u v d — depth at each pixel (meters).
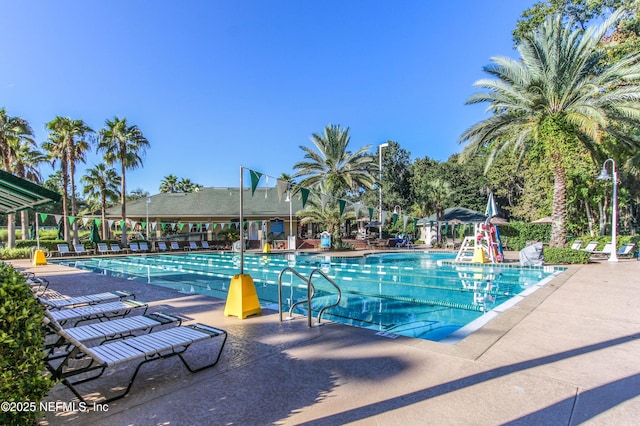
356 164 26.73
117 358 3.00
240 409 2.77
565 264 13.37
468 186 42.69
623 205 25.95
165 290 8.45
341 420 2.58
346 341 4.40
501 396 2.90
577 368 3.46
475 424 2.50
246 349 4.14
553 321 5.16
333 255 20.91
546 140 14.30
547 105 14.45
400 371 3.44
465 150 15.86
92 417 2.68
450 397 2.89
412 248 26.70
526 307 6.04
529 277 11.62
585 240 18.08
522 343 4.19
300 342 4.38
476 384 3.12
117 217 28.91
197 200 32.72
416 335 5.56
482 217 25.94
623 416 2.57
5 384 2.12
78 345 2.85
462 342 4.26
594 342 4.21
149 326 4.18
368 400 2.88
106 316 5.37
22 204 6.92
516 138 15.25
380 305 7.89
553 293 7.36
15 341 2.18
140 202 32.25
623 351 3.92
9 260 18.88
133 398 2.99
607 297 6.93
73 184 23.69
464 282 11.01
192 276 13.13
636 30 19.72
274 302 8.34
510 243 23.89
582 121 12.70
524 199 30.09
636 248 16.52
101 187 29.31
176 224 27.23
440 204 32.69
